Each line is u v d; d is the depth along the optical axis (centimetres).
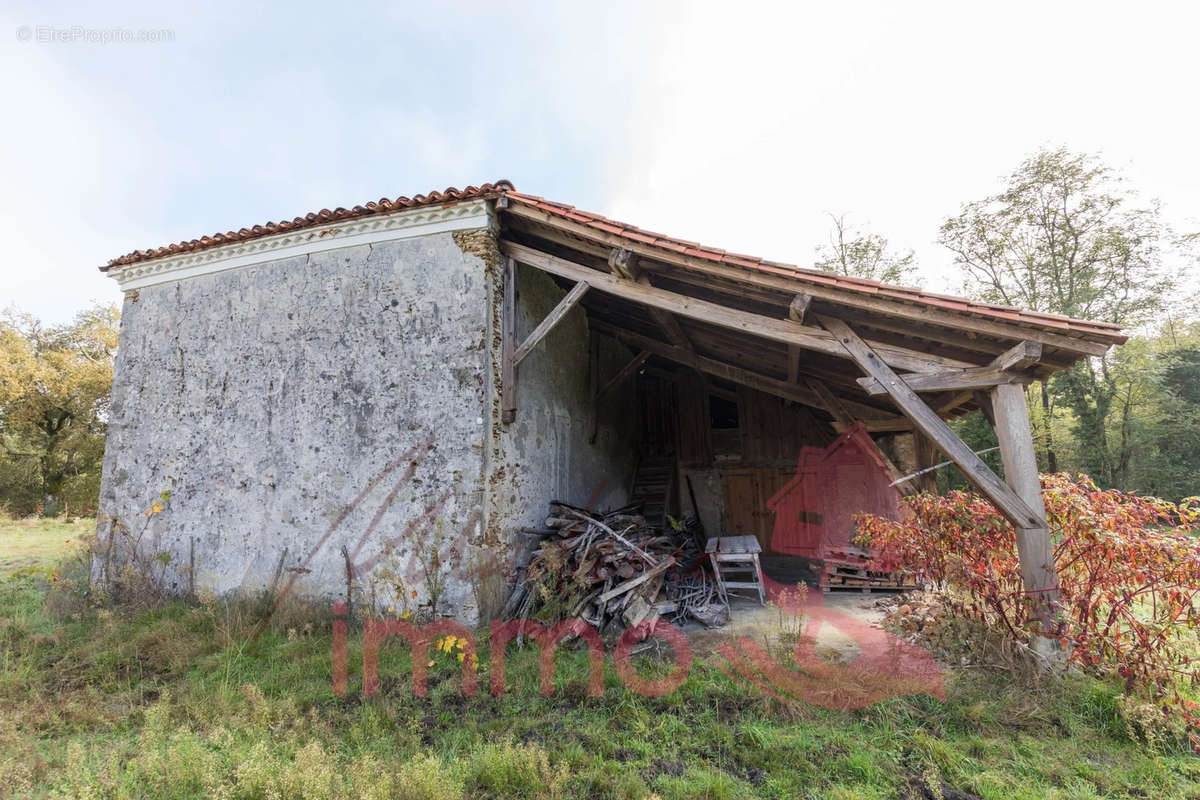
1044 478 450
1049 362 425
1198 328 1648
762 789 287
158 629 541
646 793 281
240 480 649
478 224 598
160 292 749
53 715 381
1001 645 405
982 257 1672
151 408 722
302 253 665
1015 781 288
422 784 273
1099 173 1477
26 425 2281
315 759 290
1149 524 411
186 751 306
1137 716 324
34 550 1168
